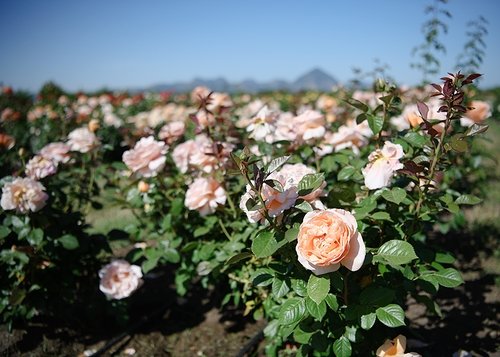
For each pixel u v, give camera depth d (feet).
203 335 3.69
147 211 3.61
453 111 2.27
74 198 4.11
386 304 2.10
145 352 3.46
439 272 2.34
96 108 11.97
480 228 5.21
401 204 2.68
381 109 2.71
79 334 3.65
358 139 3.22
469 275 4.33
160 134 4.06
